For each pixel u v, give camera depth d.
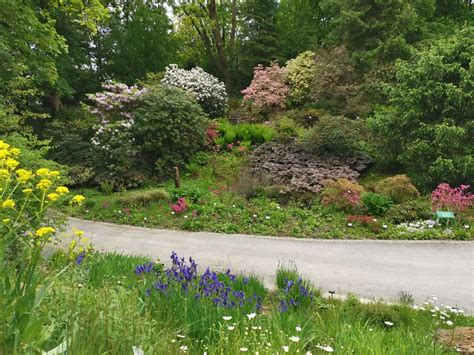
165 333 2.92
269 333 3.09
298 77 19.08
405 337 3.41
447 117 11.52
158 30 25.69
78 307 2.68
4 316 1.94
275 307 4.02
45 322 2.38
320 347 2.90
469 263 7.48
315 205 10.98
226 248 8.55
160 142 14.45
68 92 19.83
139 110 15.01
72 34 20.97
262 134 16.41
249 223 10.37
